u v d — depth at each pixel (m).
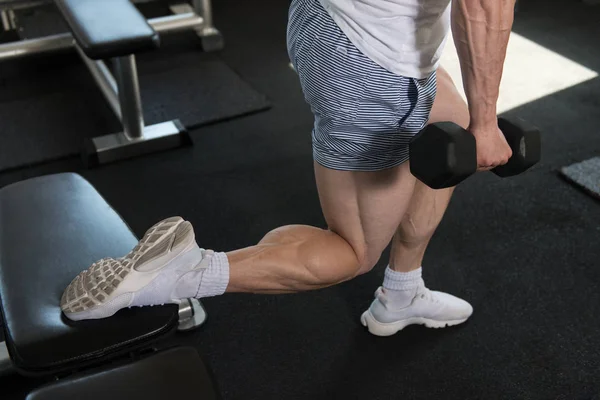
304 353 1.62
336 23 0.96
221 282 1.15
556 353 1.61
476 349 1.62
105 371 0.96
